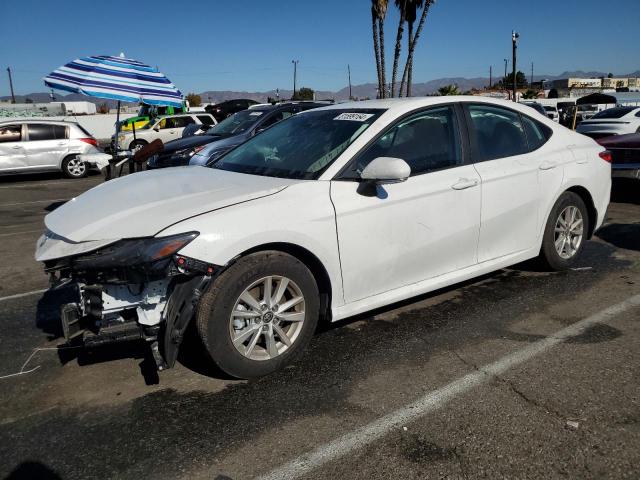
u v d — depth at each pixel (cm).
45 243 304
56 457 250
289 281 312
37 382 320
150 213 296
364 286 346
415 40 2558
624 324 373
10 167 1356
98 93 687
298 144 381
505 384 299
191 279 283
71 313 294
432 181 368
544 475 228
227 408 286
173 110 2597
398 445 250
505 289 447
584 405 276
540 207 438
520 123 442
